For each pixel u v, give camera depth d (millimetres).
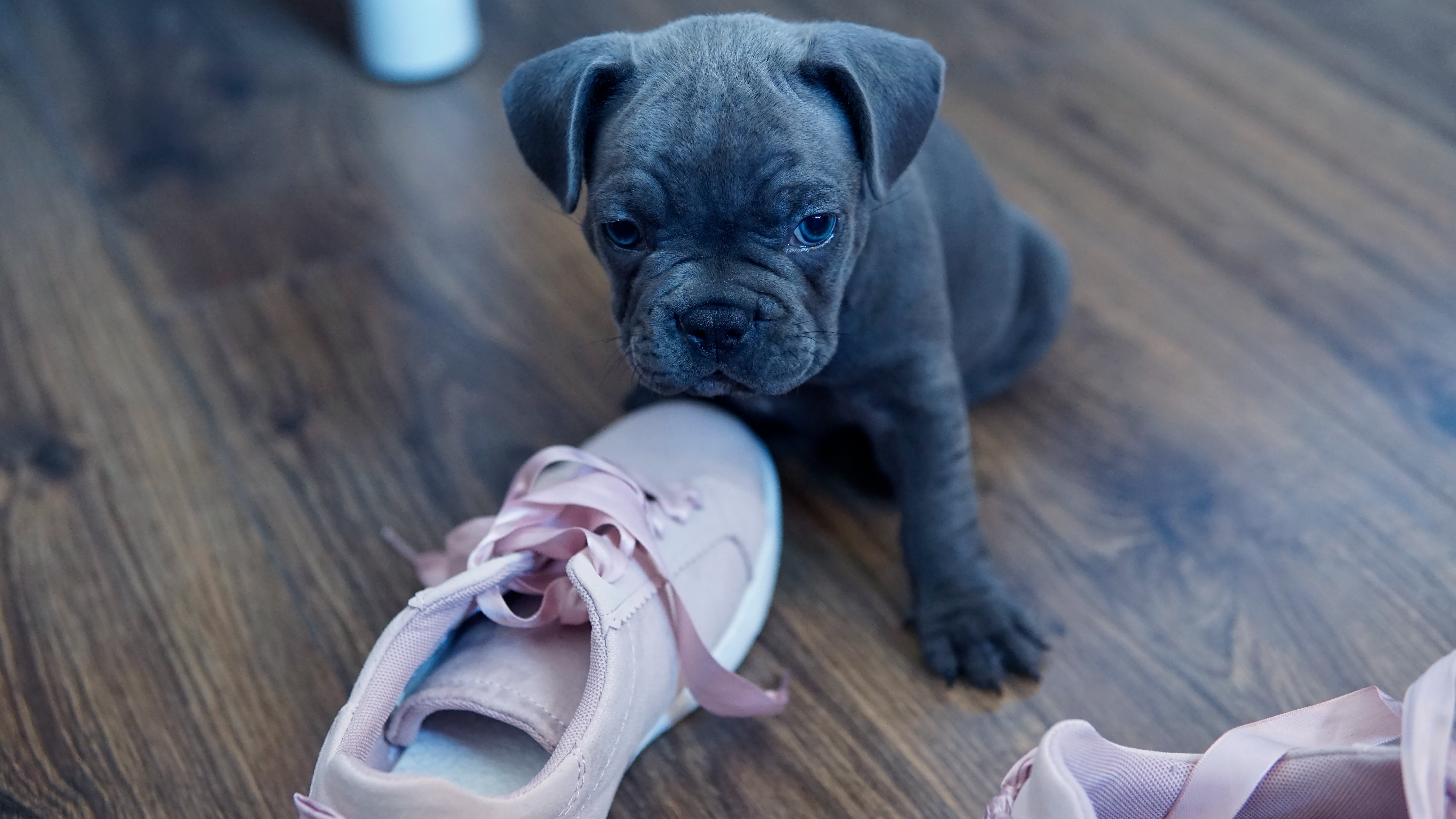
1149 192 956
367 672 650
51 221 946
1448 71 1031
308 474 823
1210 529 797
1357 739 633
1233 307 892
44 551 791
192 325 889
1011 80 1032
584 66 688
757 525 760
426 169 981
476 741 686
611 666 656
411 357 875
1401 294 895
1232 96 1019
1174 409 848
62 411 848
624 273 710
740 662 751
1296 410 843
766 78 678
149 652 755
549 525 702
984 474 824
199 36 1087
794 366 693
